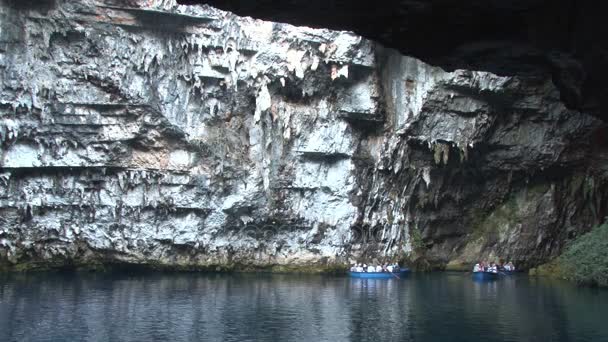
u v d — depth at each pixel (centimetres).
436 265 4306
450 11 800
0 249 3688
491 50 877
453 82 3766
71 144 3669
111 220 3822
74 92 3591
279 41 3734
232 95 3822
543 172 4209
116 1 3491
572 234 4262
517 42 847
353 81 3897
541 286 3588
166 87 3712
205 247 3972
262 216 3978
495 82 3722
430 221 4278
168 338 2084
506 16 808
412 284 3612
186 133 3794
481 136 3950
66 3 3441
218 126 3862
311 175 3997
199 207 3897
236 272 4016
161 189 3853
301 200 4025
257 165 3909
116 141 3716
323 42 3741
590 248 3703
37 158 3619
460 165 4144
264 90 3791
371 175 4053
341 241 4041
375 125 4019
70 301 2770
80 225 3797
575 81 849
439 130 3931
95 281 3456
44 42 3484
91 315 2458
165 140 3806
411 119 3903
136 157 3791
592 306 2812
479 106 3869
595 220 4234
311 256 4062
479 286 3547
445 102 3856
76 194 3756
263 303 2834
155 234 3888
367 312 2631
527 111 3934
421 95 3856
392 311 2661
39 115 3562
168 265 3941
